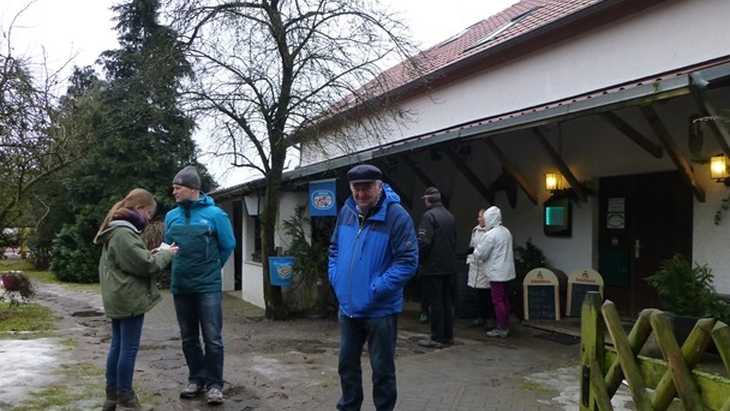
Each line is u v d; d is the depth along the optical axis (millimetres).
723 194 7055
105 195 18281
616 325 2697
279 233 10586
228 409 5035
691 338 2307
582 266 9273
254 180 11180
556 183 9578
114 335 4902
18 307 11156
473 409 5020
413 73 10711
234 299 12945
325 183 9461
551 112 6320
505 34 11977
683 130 7418
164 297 13594
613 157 8672
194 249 5066
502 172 10914
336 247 4496
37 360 6703
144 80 9812
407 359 6762
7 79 9914
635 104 5434
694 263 7355
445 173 12469
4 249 12297
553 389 5570
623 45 8484
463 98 12000
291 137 9555
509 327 8516
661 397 2430
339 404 4363
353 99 9609
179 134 18562
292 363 6664
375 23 9398
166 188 18609
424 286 8969
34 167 10836
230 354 7125
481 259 8070
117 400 4836
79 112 12523
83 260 18000
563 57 9570
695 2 7473
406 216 4160
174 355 7215
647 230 8297
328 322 9438
